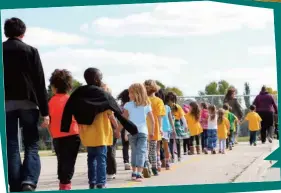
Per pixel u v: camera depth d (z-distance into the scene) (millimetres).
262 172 16172
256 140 28859
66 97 12664
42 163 21438
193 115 24000
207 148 24812
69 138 12461
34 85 11523
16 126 11484
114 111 12570
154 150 16203
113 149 15453
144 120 14883
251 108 28672
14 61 11391
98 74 12508
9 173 11352
